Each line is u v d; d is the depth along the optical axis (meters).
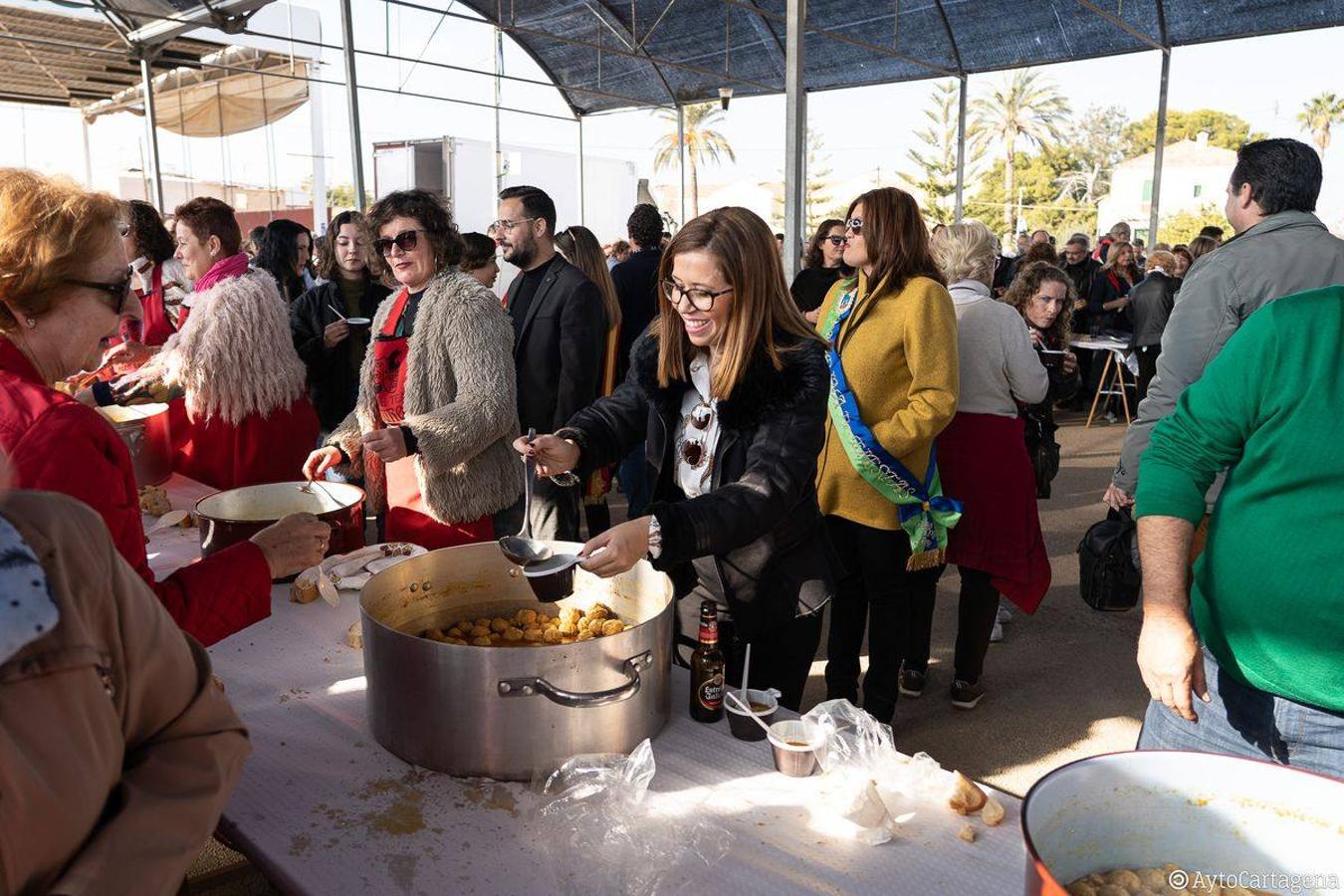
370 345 2.51
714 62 12.69
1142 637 1.17
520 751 1.12
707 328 1.43
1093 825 0.86
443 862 0.98
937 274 2.24
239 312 2.47
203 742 0.69
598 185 14.77
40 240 0.98
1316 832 0.82
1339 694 1.10
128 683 0.63
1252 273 2.11
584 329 3.03
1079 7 9.77
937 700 2.94
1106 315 8.34
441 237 2.36
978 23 10.52
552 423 3.11
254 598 1.18
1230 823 0.85
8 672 0.54
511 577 1.53
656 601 1.39
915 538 2.23
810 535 1.66
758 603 1.63
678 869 0.97
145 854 0.61
